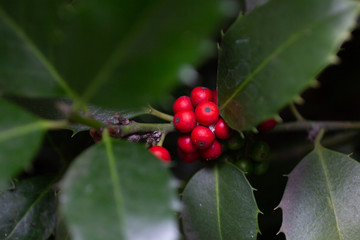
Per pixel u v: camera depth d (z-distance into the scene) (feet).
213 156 1.02
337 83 1.33
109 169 0.84
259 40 0.91
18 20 0.84
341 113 1.37
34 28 0.85
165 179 0.84
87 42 0.80
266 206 1.24
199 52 0.78
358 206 1.02
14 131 0.84
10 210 1.05
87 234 0.80
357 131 1.31
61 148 1.11
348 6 0.84
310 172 1.06
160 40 0.78
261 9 0.91
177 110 1.01
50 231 1.06
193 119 0.99
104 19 0.79
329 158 1.06
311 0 0.86
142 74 0.80
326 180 1.05
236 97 0.94
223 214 1.02
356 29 1.21
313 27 0.85
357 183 1.03
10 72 0.86
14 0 0.84
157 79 0.79
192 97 1.01
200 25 0.77
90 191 0.82
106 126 0.91
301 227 1.03
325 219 1.02
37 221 1.06
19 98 1.00
